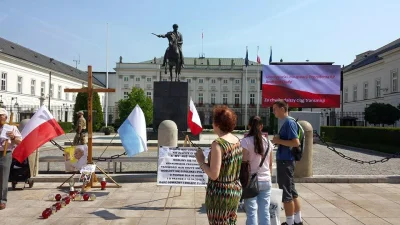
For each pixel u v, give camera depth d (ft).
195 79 257.96
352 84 176.65
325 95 74.13
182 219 18.07
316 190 24.91
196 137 60.13
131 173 30.35
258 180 13.32
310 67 74.43
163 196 23.07
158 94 60.85
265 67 75.72
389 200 22.15
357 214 19.03
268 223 13.42
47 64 178.91
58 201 21.07
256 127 13.60
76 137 45.16
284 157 15.85
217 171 10.52
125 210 19.71
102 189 24.95
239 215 18.51
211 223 10.94
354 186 26.32
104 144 60.59
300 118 74.74
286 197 15.70
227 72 256.32
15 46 159.74
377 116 106.42
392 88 132.36
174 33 64.85
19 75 146.30
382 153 55.77
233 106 248.52
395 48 125.59
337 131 85.56
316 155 52.80
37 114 23.07
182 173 20.72
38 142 22.38
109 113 244.42
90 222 17.51
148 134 60.54
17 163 24.34
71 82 199.72
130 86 251.19
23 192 23.89
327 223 17.47
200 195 23.35
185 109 60.75
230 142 11.03
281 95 75.15
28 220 17.79
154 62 255.91
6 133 19.69
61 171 31.35
